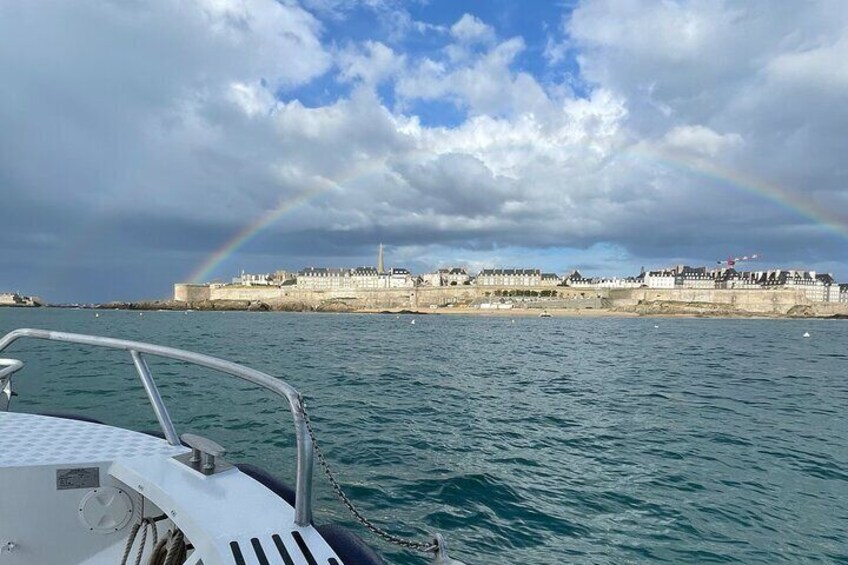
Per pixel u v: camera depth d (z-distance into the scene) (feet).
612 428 43.75
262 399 48.47
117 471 9.84
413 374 79.66
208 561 7.13
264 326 262.67
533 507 25.05
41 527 9.51
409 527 22.43
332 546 7.74
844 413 54.75
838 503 26.84
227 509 8.21
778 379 85.81
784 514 25.20
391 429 40.57
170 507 8.43
